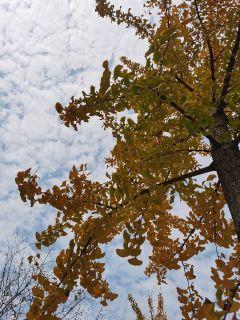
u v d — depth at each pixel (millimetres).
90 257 2387
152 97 1892
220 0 2832
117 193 2406
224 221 2787
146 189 2590
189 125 1948
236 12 2742
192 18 2887
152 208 2662
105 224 2479
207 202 2920
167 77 1915
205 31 2854
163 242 2920
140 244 2258
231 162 2727
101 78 1932
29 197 2445
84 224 2559
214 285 1521
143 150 2314
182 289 2400
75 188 2488
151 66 1903
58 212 2617
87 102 2107
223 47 3078
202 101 1874
